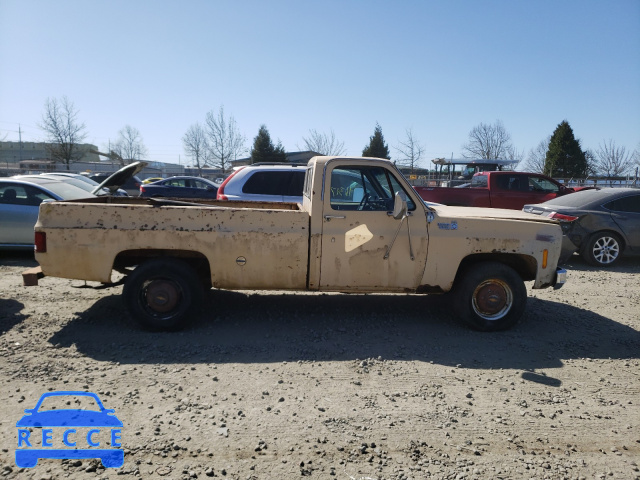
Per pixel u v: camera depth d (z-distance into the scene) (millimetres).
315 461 3008
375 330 5426
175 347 4773
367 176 5336
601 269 9328
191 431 3295
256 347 4832
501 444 3260
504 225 5375
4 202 8805
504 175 13070
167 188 17406
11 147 73125
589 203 9625
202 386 3967
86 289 6828
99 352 4605
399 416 3580
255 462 2979
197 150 41031
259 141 45562
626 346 5168
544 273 5469
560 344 5168
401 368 4438
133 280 5090
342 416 3553
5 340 4816
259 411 3592
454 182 23484
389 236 5246
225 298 6492
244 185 8375
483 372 4414
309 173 5758
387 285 5316
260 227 5156
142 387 3916
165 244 5074
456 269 5340
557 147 41344
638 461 3117
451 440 3289
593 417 3658
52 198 8938
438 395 3928
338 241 5207
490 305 5434
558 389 4109
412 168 36500
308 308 6160
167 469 2883
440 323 5723
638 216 9477
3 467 2857
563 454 3168
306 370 4332
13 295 6445
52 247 5027
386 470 2938
